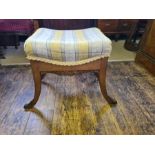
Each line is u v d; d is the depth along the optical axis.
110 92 1.33
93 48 0.92
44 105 1.19
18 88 1.39
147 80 1.51
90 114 1.11
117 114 1.11
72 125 1.02
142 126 1.02
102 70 1.04
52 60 0.95
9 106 1.18
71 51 0.91
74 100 1.24
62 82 1.47
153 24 1.65
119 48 2.34
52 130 0.99
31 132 0.98
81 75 1.58
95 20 1.53
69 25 1.59
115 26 2.47
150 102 1.23
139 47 1.86
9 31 1.86
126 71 1.67
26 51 0.94
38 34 1.06
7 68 1.74
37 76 1.04
